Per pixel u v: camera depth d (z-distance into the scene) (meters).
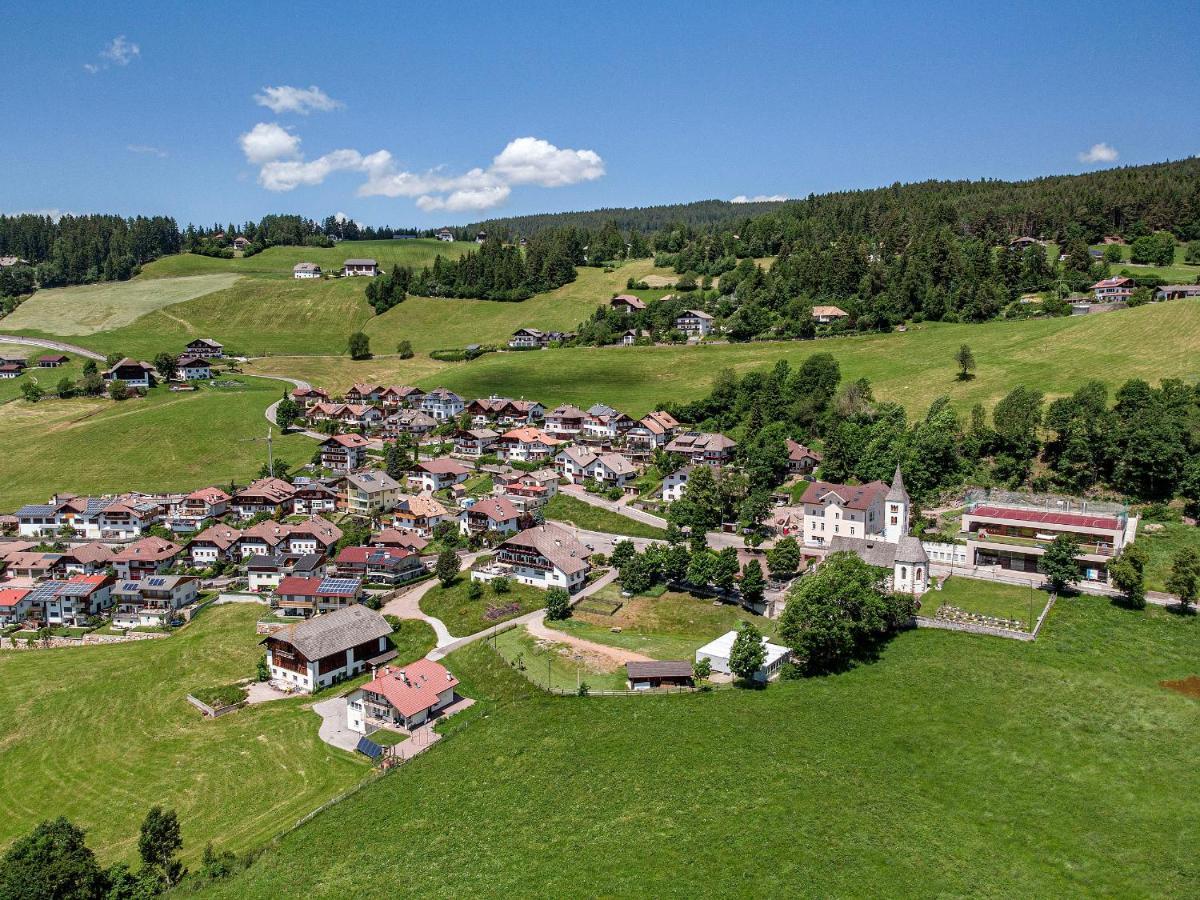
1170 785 69.75
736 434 190.50
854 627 95.06
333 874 65.94
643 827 67.94
